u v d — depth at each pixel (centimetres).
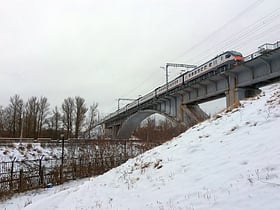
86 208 921
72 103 7700
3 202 1909
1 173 2417
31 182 2525
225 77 3123
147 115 5731
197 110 4012
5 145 3472
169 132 3956
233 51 3058
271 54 2414
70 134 7406
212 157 905
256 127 984
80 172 3206
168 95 4178
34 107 7412
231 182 677
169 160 1080
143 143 4419
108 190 1073
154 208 703
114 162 3784
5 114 7238
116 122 7125
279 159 686
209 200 632
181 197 710
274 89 1436
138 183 1001
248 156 783
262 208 520
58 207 1088
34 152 3625
